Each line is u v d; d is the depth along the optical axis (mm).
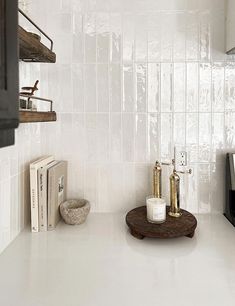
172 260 935
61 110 1316
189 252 989
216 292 765
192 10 1271
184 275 846
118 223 1243
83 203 1292
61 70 1303
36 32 1226
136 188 1340
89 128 1322
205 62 1286
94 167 1336
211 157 1316
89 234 1137
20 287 793
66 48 1294
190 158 1319
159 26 1280
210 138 1311
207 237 1104
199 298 741
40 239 1091
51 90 1310
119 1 1276
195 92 1297
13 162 1056
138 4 1276
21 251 999
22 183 1146
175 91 1299
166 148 1320
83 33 1288
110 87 1304
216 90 1295
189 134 1312
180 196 1335
